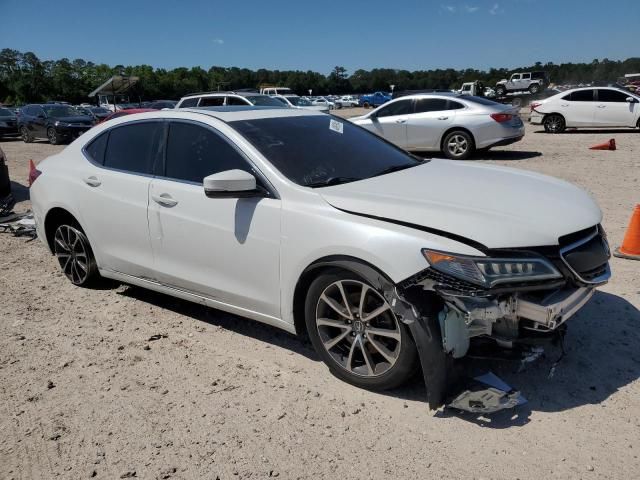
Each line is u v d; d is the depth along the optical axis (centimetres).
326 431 295
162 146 418
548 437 282
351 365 330
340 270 316
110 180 443
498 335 291
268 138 382
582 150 1393
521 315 287
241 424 304
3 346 406
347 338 330
